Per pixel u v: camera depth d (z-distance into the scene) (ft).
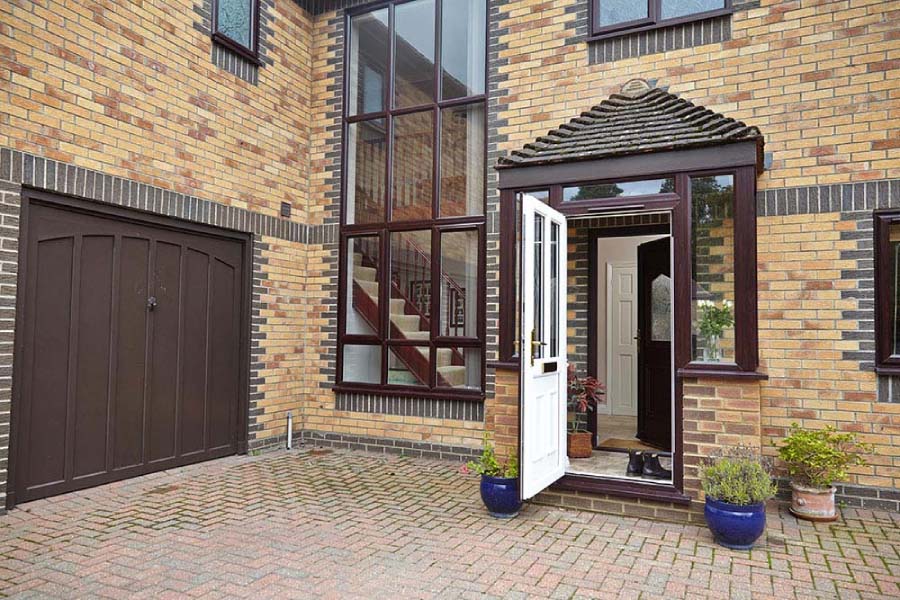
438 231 22.13
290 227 23.52
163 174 18.35
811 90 17.08
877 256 16.12
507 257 16.75
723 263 14.53
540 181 16.47
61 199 15.76
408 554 12.42
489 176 21.29
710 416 14.38
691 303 14.76
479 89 22.02
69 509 14.98
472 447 21.03
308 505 15.74
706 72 18.40
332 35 24.45
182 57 19.03
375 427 22.67
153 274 18.53
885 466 15.80
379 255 23.20
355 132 24.11
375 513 15.14
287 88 23.40
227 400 21.15
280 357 22.97
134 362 17.95
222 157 20.47
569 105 20.27
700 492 14.35
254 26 21.81
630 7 19.66
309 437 23.86
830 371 16.46
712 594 10.67
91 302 16.75
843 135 16.67
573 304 21.84
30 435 15.29
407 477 18.88
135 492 16.63
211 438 20.56
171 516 14.65
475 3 22.22
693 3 18.84
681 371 14.60
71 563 11.76
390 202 23.11
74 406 16.30
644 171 15.28
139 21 17.67
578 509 15.61
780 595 10.64
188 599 10.30
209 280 20.47
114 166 16.90
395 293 22.91
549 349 15.96
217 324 20.76
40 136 15.11
